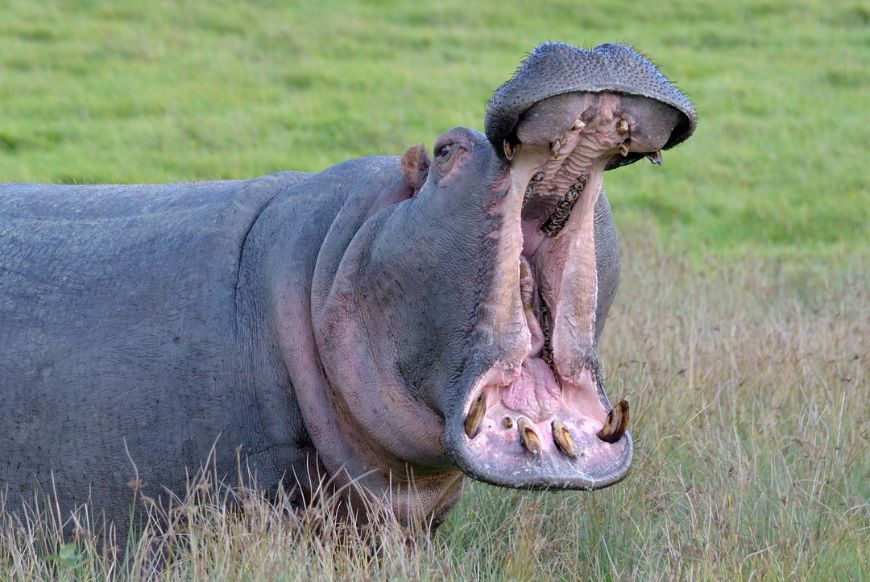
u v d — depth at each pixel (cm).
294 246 1942
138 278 1981
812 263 4756
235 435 1931
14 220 2114
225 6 9106
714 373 2856
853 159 6625
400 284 1777
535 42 8762
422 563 1856
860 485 2398
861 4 9669
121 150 6041
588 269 1691
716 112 7381
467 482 2288
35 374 1956
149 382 1933
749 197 5941
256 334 1930
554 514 2181
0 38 7875
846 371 2920
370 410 1831
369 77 7631
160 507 1948
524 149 1585
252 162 5916
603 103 1523
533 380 1717
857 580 1998
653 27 9244
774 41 8975
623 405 1680
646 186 5997
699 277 4059
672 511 2244
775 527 2127
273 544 1811
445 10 9344
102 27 8312
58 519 1966
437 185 1738
